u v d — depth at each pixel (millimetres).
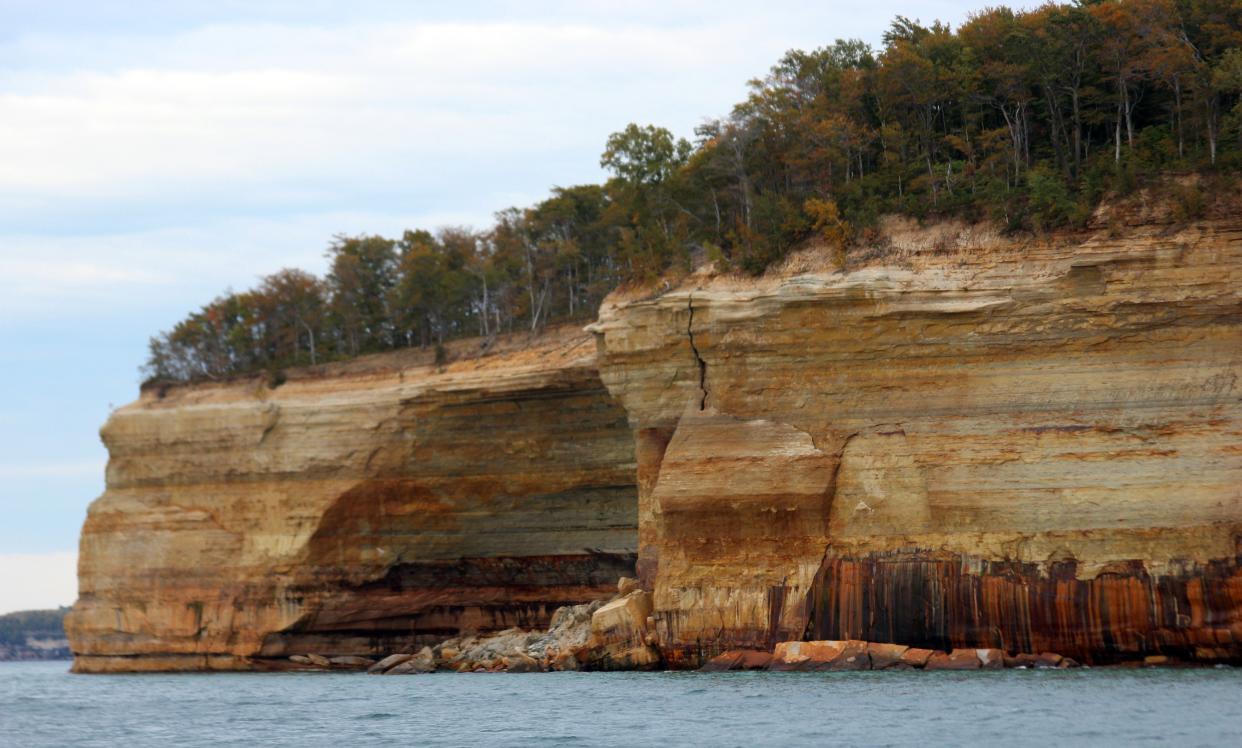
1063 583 65312
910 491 69438
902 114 90500
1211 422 65312
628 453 90500
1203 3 84000
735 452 73312
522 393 91062
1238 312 66125
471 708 63250
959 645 67000
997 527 67438
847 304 72125
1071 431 67188
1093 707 50938
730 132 91875
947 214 75000
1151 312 67062
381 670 93000
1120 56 80312
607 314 82250
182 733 60031
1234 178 68750
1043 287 69000
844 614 69500
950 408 70062
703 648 72500
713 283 78938
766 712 54250
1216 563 62906
